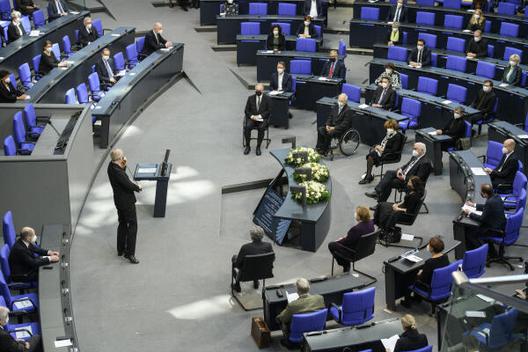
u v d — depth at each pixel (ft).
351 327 55.31
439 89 108.47
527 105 98.27
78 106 81.97
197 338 59.98
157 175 75.61
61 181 69.92
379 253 72.59
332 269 68.39
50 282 58.65
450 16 125.29
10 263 60.34
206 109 107.45
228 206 82.48
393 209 73.20
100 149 89.92
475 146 96.12
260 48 122.11
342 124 92.12
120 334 60.03
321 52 125.90
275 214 72.74
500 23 126.52
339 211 81.05
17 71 104.88
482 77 106.52
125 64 111.96
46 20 128.67
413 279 63.77
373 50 122.31
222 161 90.99
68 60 103.40
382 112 95.30
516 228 69.05
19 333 53.42
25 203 69.97
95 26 122.31
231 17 128.88
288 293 59.31
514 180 76.74
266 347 58.90
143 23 136.77
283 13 132.67
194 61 123.34
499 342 34.19
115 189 67.92
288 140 84.12
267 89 114.11
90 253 70.85
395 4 130.21
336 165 91.91
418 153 79.46
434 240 61.31
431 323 62.18
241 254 62.64
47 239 65.72
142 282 66.85
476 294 35.12
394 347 51.90
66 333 52.90
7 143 73.20
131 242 69.15
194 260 70.49
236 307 64.08
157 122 102.06
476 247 69.77
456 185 84.07
